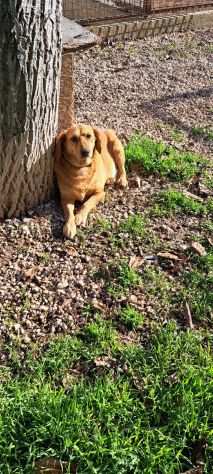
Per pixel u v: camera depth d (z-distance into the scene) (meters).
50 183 4.56
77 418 3.02
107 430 3.03
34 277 3.93
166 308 3.83
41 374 3.30
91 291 3.89
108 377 3.32
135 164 5.35
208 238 4.45
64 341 3.51
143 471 2.86
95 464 2.88
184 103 6.84
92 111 6.43
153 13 8.92
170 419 3.10
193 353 3.51
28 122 3.99
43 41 3.85
